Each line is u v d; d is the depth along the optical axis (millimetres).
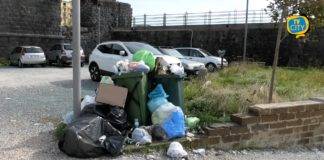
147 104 7801
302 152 7895
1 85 16125
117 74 7949
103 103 7523
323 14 9703
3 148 6973
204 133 7508
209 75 16875
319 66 28453
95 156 6598
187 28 39250
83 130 6613
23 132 8023
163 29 40688
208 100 9703
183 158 6777
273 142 7859
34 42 36656
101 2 42594
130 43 17641
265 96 10336
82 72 24469
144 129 7246
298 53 31094
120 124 7258
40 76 21094
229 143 7449
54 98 12586
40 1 37344
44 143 7297
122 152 6754
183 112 8156
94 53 18641
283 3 9711
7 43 34656
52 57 31844
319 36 29797
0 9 34344
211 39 36219
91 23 41844
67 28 40219
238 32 34750
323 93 11867
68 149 6605
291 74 18297
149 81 8156
